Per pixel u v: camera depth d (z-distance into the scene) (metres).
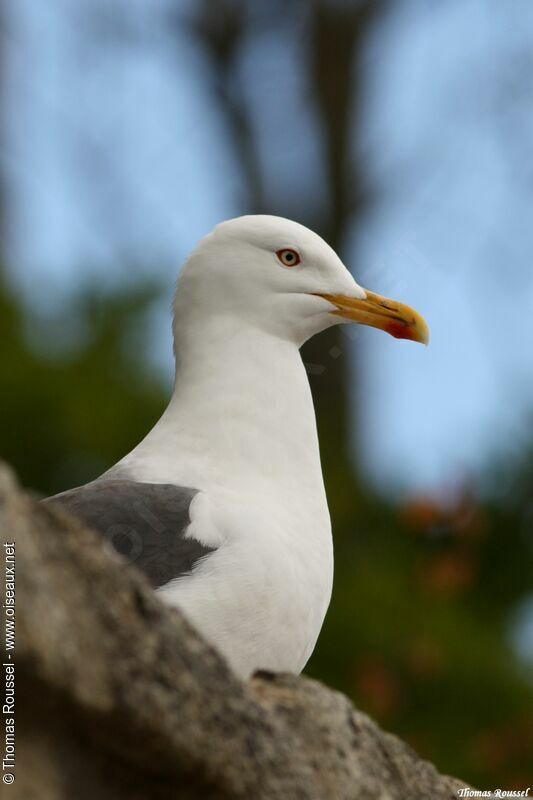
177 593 9.59
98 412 17.19
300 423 10.98
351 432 25.08
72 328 18.00
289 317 11.42
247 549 9.80
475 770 16.45
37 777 6.18
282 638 9.90
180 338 11.37
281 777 6.85
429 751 16.42
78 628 6.22
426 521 17.72
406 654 16.91
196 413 10.88
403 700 16.75
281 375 11.12
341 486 18.66
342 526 18.20
